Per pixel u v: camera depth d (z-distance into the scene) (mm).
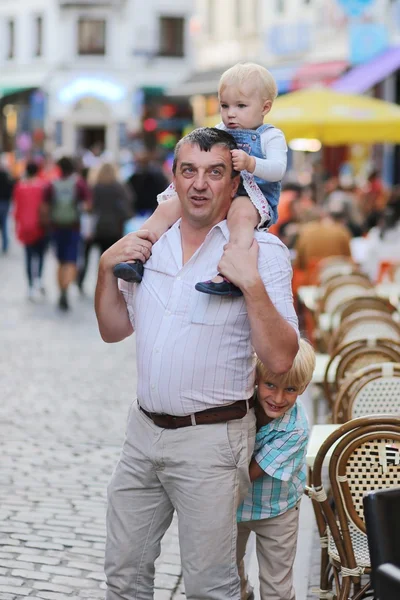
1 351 15258
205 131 5094
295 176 30906
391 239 17219
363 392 7410
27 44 64062
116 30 61188
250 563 7453
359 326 10156
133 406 5359
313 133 19641
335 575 6160
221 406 5070
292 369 5316
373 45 30672
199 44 49156
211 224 5129
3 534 7742
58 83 61875
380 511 4102
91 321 18484
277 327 4930
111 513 5379
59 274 19609
